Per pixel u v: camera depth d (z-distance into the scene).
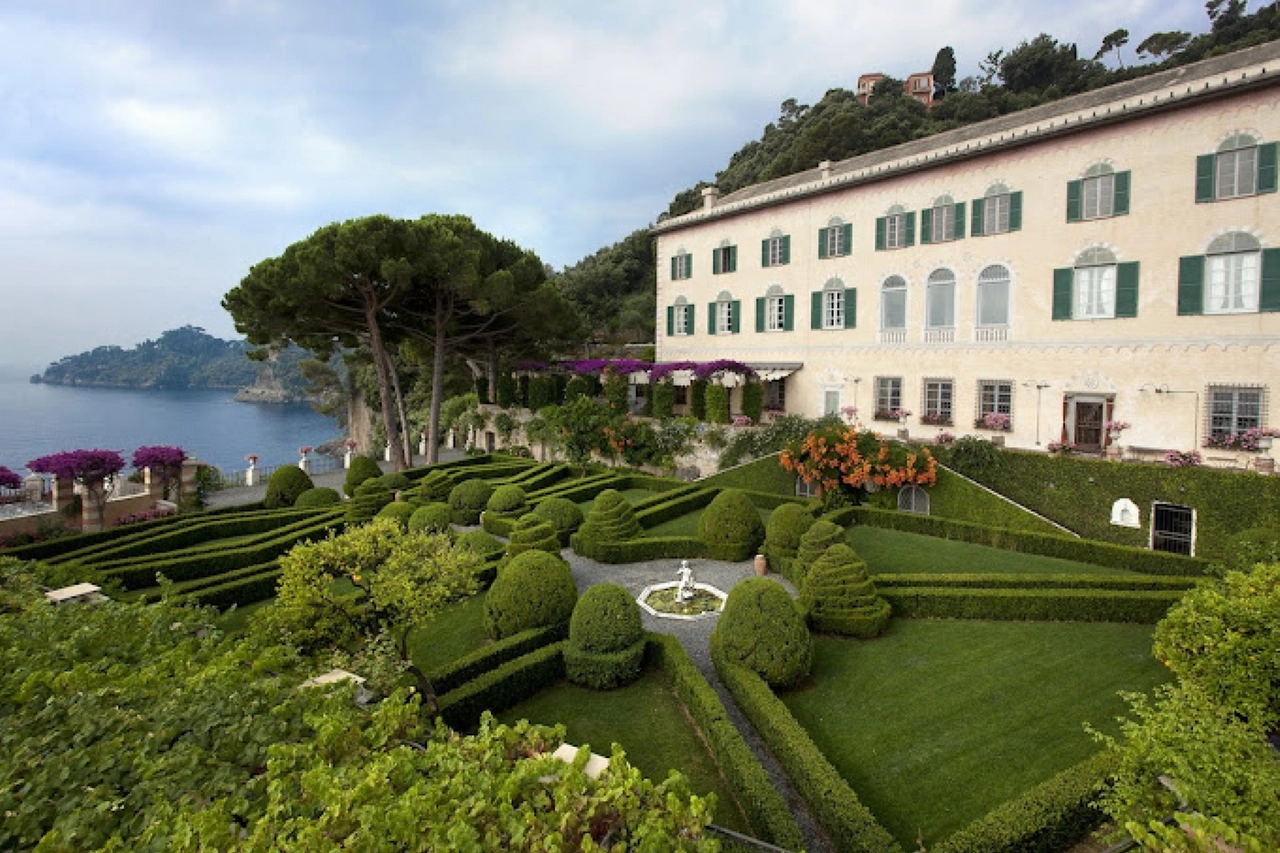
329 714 5.81
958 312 26.34
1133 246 22.02
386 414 33.22
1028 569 17.78
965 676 11.96
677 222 36.62
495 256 35.25
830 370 30.69
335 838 4.18
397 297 31.45
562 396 38.78
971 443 22.64
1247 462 19.69
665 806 4.74
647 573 17.95
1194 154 20.72
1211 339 20.69
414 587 9.85
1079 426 23.80
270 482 26.36
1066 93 58.12
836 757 9.62
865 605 13.74
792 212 31.78
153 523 21.81
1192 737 6.29
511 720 10.73
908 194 27.59
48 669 6.57
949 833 8.02
